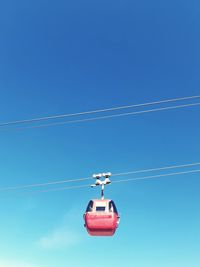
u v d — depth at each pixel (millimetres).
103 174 25188
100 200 26000
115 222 25734
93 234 26000
